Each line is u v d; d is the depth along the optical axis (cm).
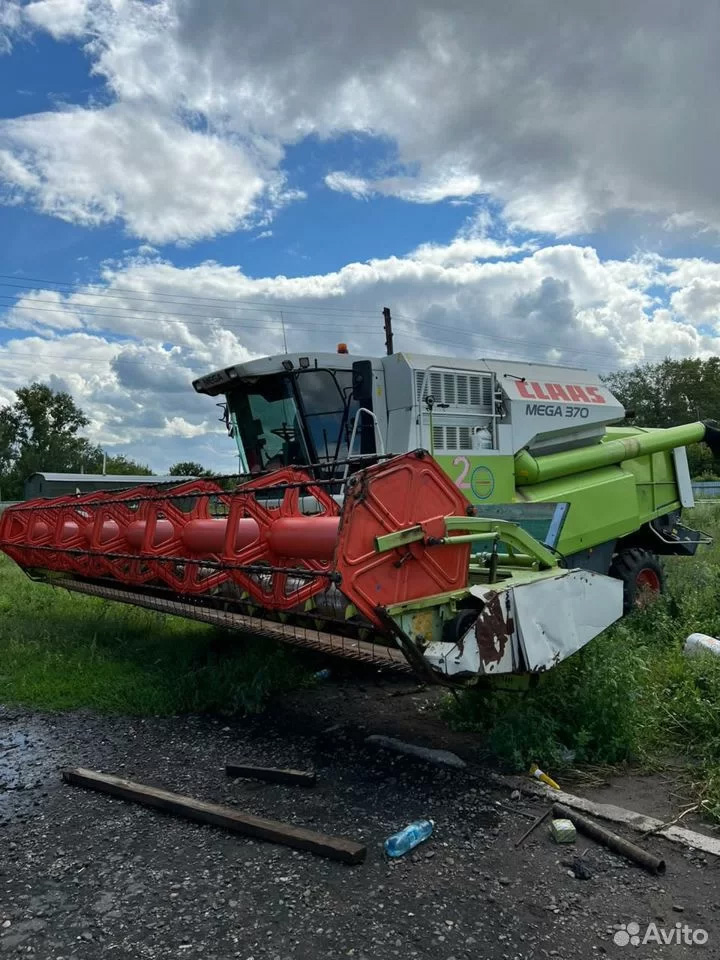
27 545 869
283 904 327
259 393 812
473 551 589
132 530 707
